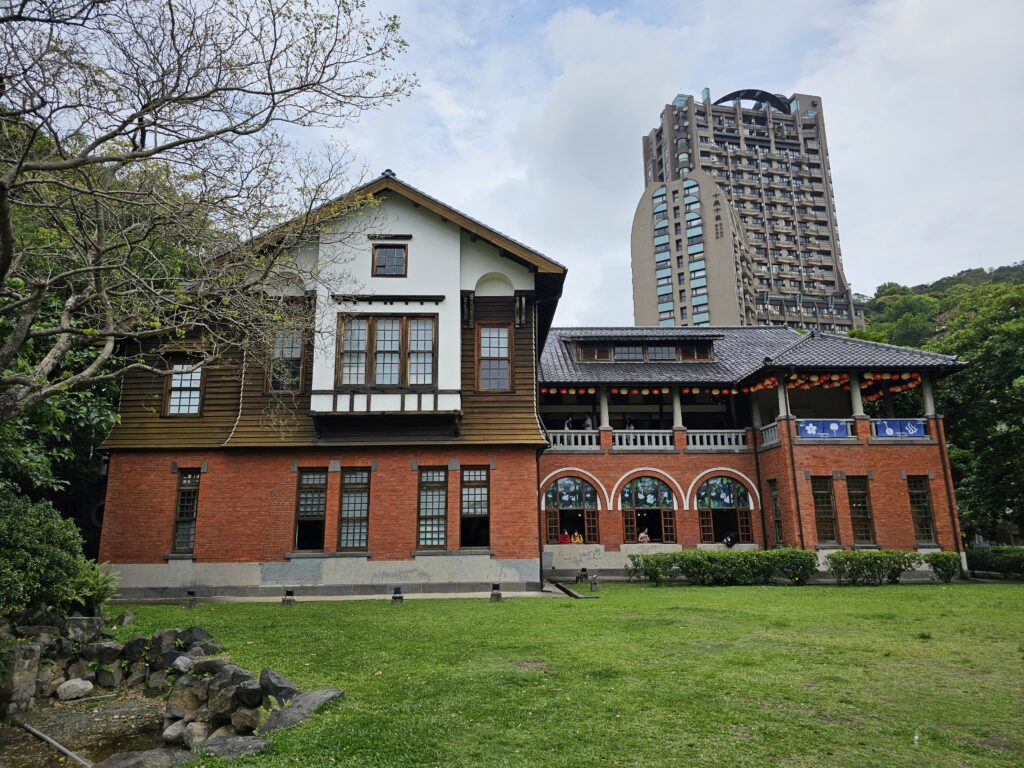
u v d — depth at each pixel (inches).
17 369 455.2
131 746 301.7
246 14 387.9
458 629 480.1
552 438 1054.4
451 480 780.0
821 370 983.6
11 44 353.1
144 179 432.8
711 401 1162.0
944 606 595.2
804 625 489.4
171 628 458.0
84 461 842.2
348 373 783.7
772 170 4320.9
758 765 228.1
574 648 408.5
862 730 261.3
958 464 1221.1
